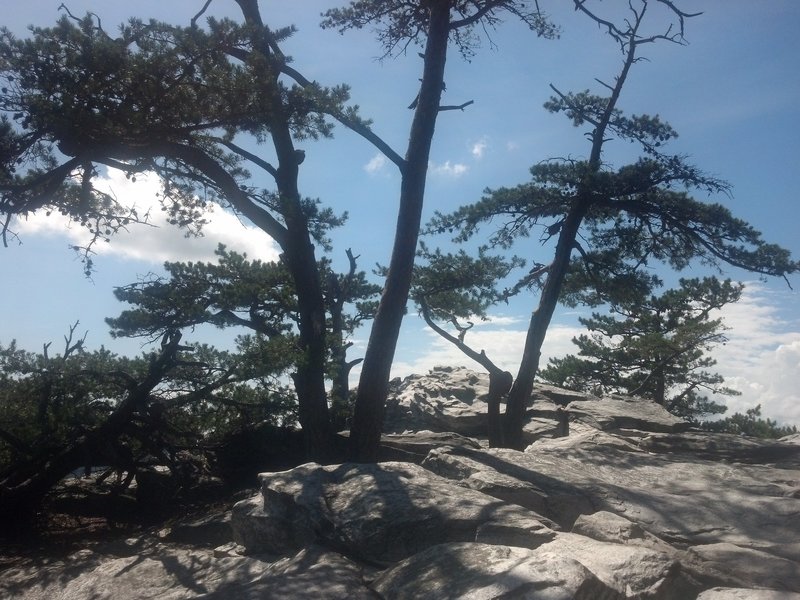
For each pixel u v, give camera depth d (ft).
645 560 23.35
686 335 106.42
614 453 43.57
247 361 49.11
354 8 60.29
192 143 53.21
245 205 55.31
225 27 50.67
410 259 51.83
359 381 50.55
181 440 55.31
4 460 48.70
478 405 71.20
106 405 51.47
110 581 33.06
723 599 22.16
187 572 32.65
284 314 61.72
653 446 49.01
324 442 52.75
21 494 47.21
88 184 49.60
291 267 56.39
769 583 24.08
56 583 34.86
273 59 54.80
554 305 63.82
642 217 64.64
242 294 57.36
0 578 36.70
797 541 27.73
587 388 116.47
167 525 45.27
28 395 48.88
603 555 23.77
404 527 28.30
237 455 56.08
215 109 49.65
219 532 39.99
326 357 56.08
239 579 29.76
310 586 24.72
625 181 61.11
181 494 52.90
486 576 21.77
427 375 84.33
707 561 25.64
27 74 44.60
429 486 32.09
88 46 44.57
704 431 59.16
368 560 28.12
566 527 31.58
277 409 55.31
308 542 30.53
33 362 49.44
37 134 45.34
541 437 63.31
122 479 60.39
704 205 60.59
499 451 40.70
